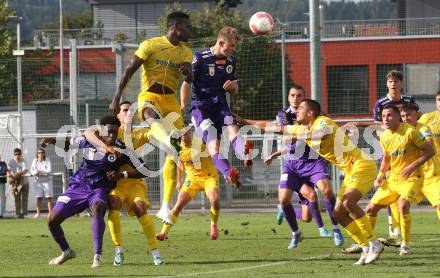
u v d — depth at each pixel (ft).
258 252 77.66
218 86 75.36
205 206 146.30
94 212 67.51
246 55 171.73
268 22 92.12
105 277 60.03
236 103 171.42
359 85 207.21
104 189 68.39
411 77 207.00
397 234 86.89
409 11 262.88
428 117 83.25
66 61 207.41
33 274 62.64
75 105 146.10
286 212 80.48
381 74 207.00
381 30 214.28
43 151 143.74
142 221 68.85
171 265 68.03
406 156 72.38
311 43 131.23
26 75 189.26
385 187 74.28
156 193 144.87
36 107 158.51
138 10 343.46
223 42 74.79
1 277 61.00
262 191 147.23
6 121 151.33
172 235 98.27
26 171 144.25
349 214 67.15
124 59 146.41
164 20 242.78
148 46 72.23
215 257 73.97
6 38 235.20
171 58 72.84
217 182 88.74
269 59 172.55
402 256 71.41
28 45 257.75
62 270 65.21
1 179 144.05
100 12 345.51
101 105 161.17
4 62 187.62
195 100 75.82
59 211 67.92
